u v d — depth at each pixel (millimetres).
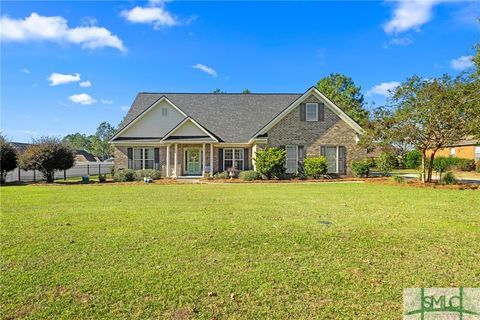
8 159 23531
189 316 3824
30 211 10258
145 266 5316
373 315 3828
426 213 9672
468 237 6941
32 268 5250
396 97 19062
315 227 7844
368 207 10805
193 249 6172
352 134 25188
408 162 39656
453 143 19156
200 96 30406
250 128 27031
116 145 26078
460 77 17812
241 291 4426
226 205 11383
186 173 26844
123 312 3904
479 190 16094
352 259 5617
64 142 25062
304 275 4938
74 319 3756
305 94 24891
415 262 5469
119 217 9188
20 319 3746
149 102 29547
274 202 12094
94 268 5238
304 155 25000
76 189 17828
